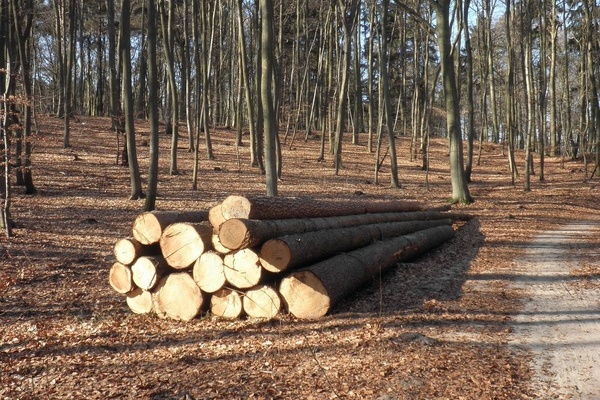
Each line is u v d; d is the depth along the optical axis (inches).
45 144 1055.6
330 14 1437.0
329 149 1459.2
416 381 205.3
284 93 1827.0
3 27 572.4
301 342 253.3
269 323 283.0
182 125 1595.7
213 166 1025.5
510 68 1144.8
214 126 1609.3
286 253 277.4
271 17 559.2
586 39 1429.6
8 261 407.8
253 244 279.7
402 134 2146.9
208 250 294.0
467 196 887.1
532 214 801.6
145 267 296.0
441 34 863.1
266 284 288.2
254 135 1030.4
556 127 1882.4
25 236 482.9
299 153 1349.7
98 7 1663.4
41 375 222.1
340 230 357.7
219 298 292.4
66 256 437.4
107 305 329.4
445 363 223.9
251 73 1493.6
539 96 1781.5
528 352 240.7
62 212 597.3
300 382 206.8
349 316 294.0
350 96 2071.9
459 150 882.8
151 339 265.7
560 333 268.5
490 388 199.9
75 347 255.8
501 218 759.7
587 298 338.6
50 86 1887.3
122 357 242.1
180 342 260.2
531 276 405.7
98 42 1828.2
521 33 1119.0
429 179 1141.7
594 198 992.9
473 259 481.7
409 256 463.8
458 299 334.3
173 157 903.7
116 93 1046.4
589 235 616.7
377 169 1011.3
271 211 301.0
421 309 309.7
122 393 201.2
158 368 226.5
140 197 697.0
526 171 1055.6
